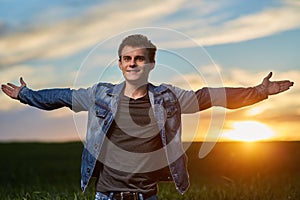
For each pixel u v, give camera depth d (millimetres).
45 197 8516
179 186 5766
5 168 18688
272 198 8992
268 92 5793
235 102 5781
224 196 8828
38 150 24719
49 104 5895
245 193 9172
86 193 8617
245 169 15289
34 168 18359
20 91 5969
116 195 5738
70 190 9812
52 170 17781
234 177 13836
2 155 23094
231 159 15977
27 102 5965
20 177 15672
